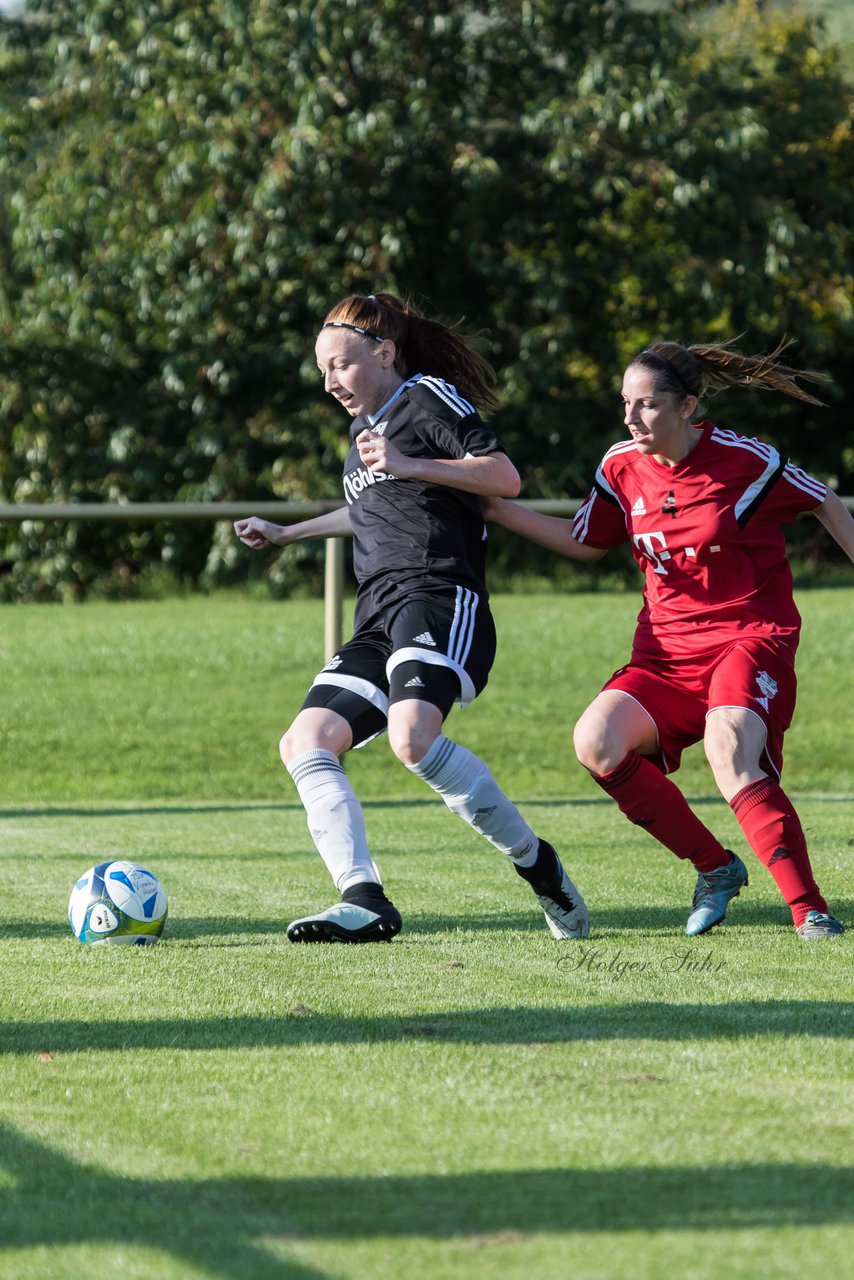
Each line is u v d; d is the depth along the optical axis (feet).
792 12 319.27
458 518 44.93
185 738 114.83
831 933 43.09
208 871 57.31
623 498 46.93
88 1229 20.36
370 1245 19.61
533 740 113.91
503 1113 25.44
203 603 231.30
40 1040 31.04
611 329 287.07
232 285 261.65
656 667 46.80
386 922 41.91
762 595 45.98
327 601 83.66
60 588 268.62
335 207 253.44
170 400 282.97
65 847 64.44
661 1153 23.18
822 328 287.07
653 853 60.90
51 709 126.31
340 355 45.01
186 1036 31.24
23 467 280.31
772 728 45.11
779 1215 20.51
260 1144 23.98
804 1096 26.25
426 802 83.15
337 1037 30.96
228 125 250.37
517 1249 19.38
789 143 285.84
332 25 255.09
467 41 267.59
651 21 265.34
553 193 271.90
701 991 35.22
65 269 267.18
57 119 275.18
